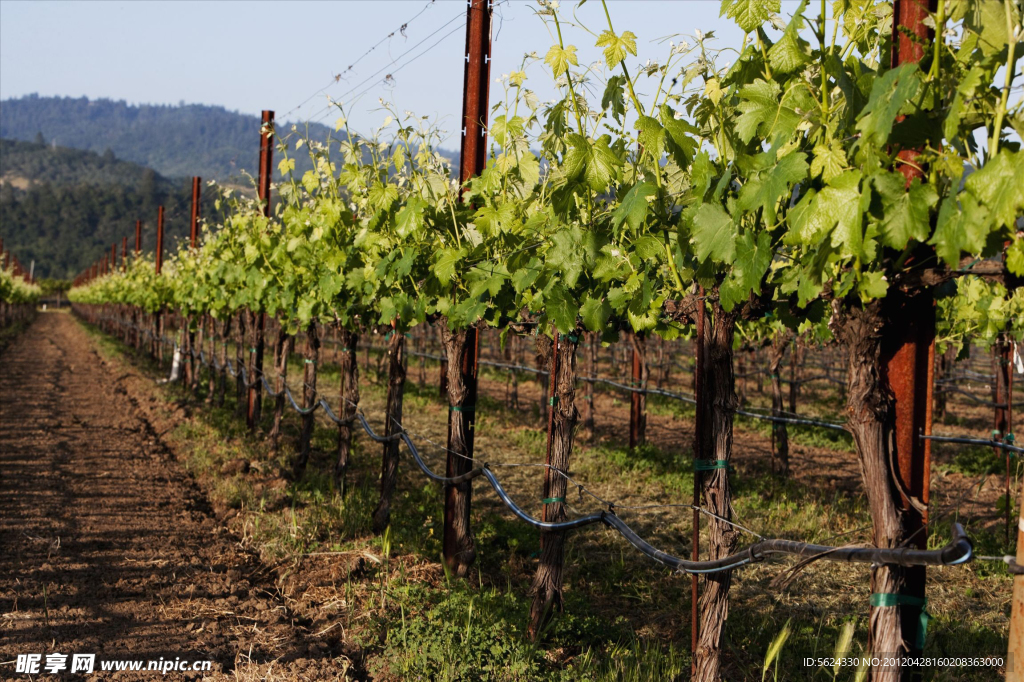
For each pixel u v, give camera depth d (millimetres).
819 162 2762
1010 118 2465
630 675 4500
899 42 2854
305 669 4773
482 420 14344
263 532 7473
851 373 2947
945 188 2594
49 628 5336
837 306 2949
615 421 15547
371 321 7863
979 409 19000
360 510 7980
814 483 10352
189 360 18312
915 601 2953
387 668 4766
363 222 7531
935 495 9617
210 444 11812
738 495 9242
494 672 4582
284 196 9086
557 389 5336
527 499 8953
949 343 9711
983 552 7156
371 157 6914
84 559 6781
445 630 4914
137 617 5605
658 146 3688
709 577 3936
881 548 2871
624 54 3617
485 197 5680
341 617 5629
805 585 6324
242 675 4684
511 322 5801
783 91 3035
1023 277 2629
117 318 40969
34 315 84875
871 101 2451
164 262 21359
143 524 7965
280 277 10336
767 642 5223
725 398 3885
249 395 12688
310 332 10016
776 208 3125
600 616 5691
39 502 8562
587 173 4016
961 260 2646
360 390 18391
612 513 4738
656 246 4102
